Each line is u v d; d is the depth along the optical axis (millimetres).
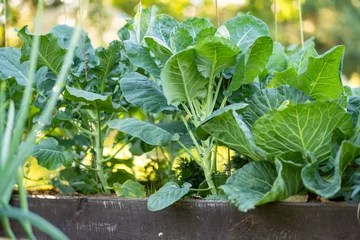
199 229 2104
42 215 2699
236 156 2768
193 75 2201
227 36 2330
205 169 2338
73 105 2828
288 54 3371
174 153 3189
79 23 1305
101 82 2771
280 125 1845
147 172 3191
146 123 2318
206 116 2291
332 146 1876
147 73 2932
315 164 1809
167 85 2166
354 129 1933
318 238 1783
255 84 2459
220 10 7488
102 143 2865
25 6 4898
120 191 2627
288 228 1850
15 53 2867
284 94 2213
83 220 2516
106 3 7148
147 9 2727
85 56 2707
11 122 1342
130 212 2330
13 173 1232
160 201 2074
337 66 2178
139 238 2297
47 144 2594
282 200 1883
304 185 1844
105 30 6887
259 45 2209
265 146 1920
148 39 2223
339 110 1807
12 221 2840
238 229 1980
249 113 2195
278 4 7324
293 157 1896
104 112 2836
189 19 2375
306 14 9453
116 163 3170
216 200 2061
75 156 2785
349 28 9562
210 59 2141
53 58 2592
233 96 2412
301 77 2270
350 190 1834
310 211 1800
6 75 2740
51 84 2842
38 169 3402
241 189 1884
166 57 2295
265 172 1943
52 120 2836
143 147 2920
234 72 2266
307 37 9422
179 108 2477
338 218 1746
